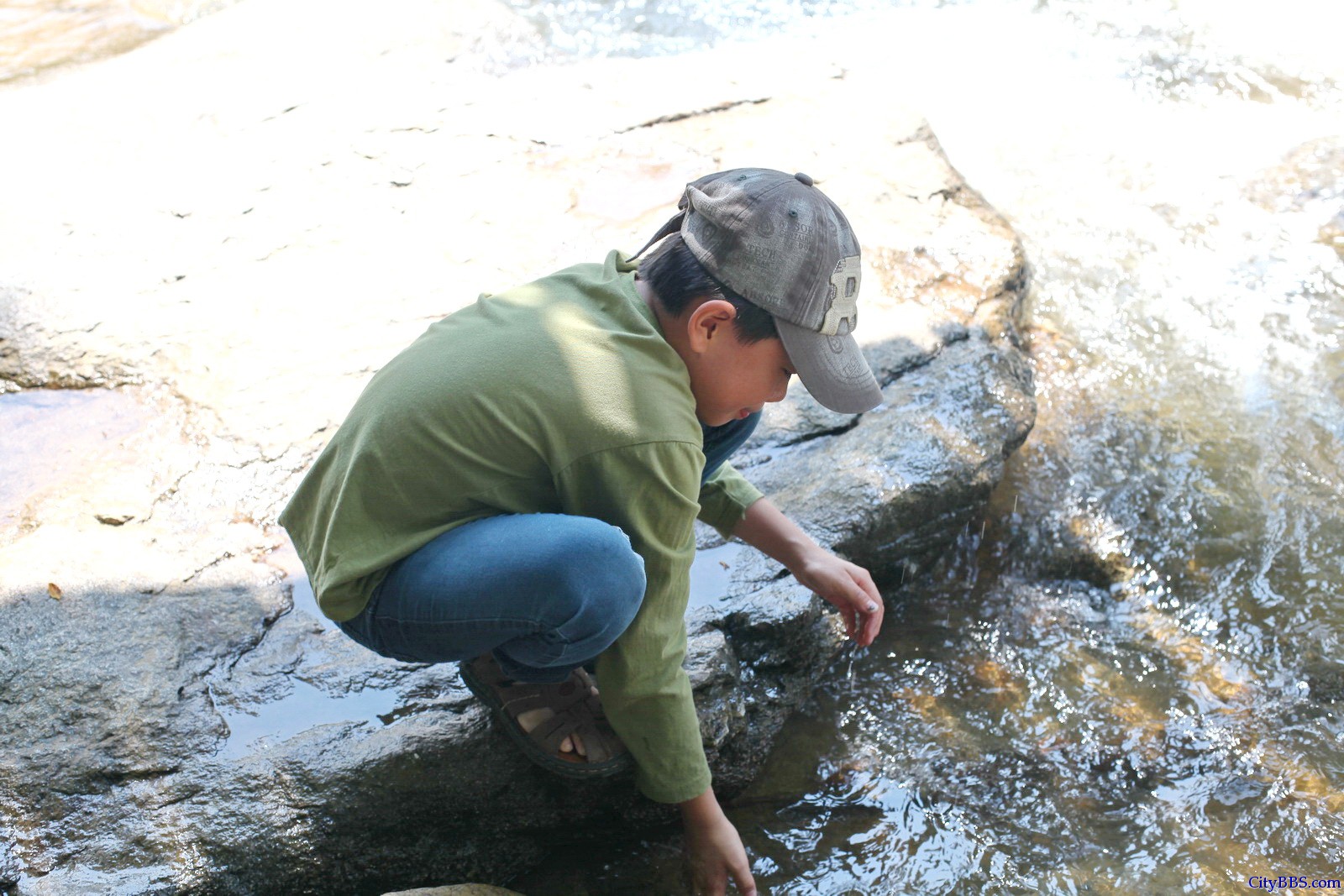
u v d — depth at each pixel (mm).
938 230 3166
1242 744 2205
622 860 1996
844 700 2283
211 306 2871
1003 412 2629
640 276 1631
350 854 1858
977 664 2367
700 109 3643
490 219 3168
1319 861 2002
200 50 4047
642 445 1493
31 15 4660
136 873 1749
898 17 4609
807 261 1511
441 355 1604
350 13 4309
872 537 2369
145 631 2082
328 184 3312
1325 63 4250
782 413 2617
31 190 3283
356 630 1697
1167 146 3844
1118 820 2080
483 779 1888
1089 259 3363
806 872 1979
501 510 1602
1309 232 3475
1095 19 4562
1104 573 2539
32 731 1900
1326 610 2441
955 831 2055
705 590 2188
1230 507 2648
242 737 1926
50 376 2676
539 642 1629
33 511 2332
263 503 2371
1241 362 3033
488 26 4375
